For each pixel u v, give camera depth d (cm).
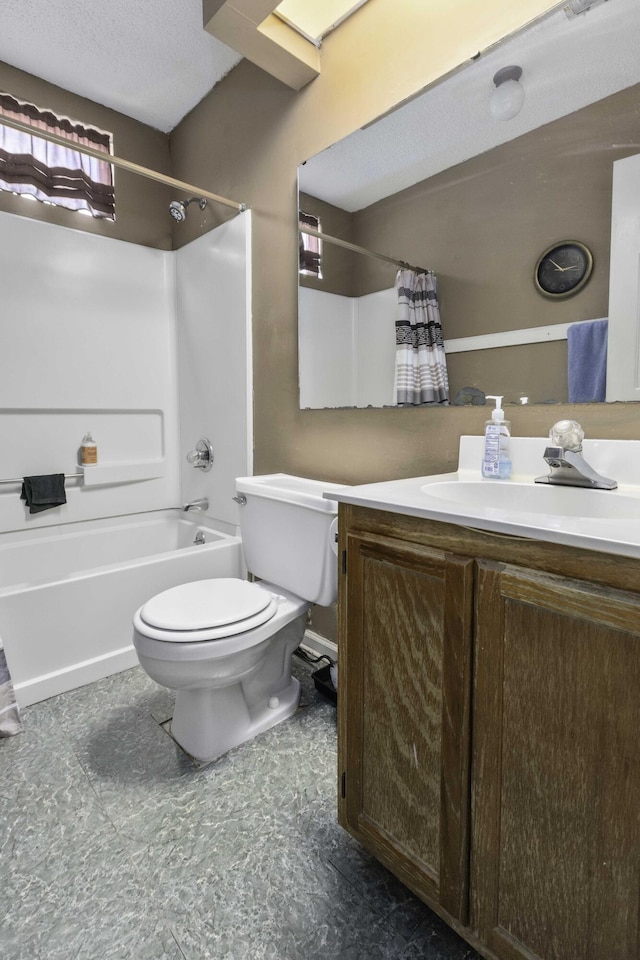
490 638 74
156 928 92
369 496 92
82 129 225
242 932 91
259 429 207
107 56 200
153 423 257
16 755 138
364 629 95
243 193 205
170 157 256
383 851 95
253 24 147
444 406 140
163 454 261
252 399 210
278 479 176
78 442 232
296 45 161
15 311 209
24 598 159
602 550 60
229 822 116
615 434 109
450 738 80
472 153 129
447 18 132
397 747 90
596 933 65
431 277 141
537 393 121
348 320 164
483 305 130
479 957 87
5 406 208
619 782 62
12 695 147
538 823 70
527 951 73
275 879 102
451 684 79
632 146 104
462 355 135
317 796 124
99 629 177
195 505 245
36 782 128
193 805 121
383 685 92
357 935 91
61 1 172
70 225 226
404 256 147
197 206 235
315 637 199
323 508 139
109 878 102
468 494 112
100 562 232
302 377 183
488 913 78
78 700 165
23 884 100
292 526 152
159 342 255
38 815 117
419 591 83
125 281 241
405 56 142
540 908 71
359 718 97
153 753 140
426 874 86
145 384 251
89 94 223
